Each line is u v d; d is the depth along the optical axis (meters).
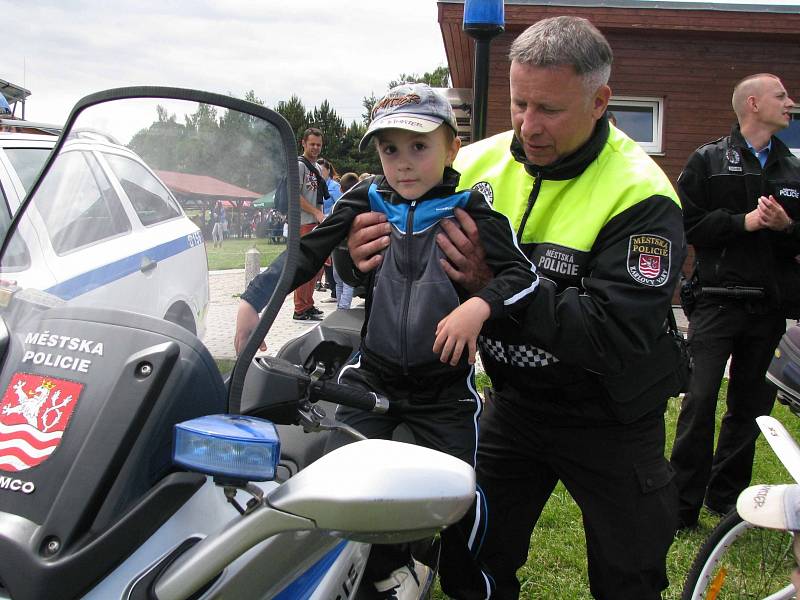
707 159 3.47
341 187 10.08
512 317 1.85
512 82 1.89
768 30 9.53
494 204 2.11
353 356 2.14
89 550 1.16
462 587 2.16
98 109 1.69
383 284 1.94
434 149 1.88
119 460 1.23
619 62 9.96
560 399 2.06
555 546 3.40
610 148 1.95
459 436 1.98
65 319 1.40
